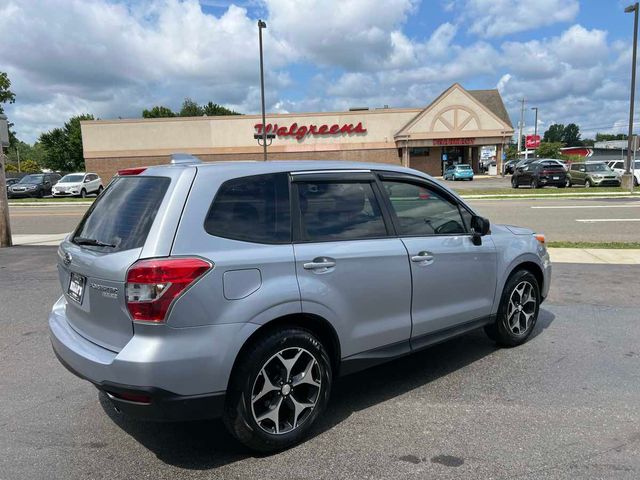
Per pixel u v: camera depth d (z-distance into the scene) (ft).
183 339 9.50
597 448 10.78
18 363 15.97
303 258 10.96
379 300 12.32
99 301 10.25
